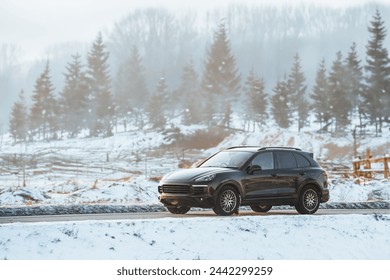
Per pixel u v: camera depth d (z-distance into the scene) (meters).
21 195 29.88
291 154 21.83
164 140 117.50
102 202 29.62
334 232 17.20
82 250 13.52
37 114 146.75
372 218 18.61
